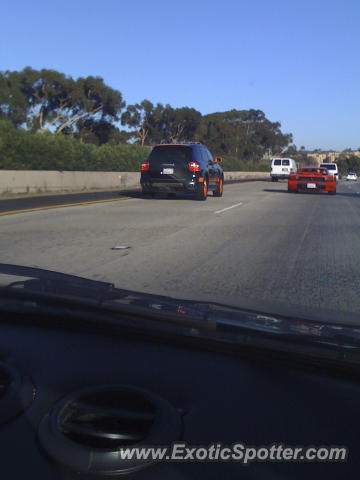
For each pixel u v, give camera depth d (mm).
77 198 15789
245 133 75812
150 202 14539
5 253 6191
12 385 1258
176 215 10914
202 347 1693
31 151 19031
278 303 2387
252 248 6816
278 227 9180
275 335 1620
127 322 1781
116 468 952
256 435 1163
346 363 1524
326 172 22000
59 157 20734
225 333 1667
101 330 1845
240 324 1720
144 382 1419
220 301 2346
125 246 6824
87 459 958
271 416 1261
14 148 18203
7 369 1364
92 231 8289
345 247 7051
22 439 1044
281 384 1449
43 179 18891
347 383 1476
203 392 1374
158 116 55500
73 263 5586
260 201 15930
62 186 20000
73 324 1875
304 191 23609
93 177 22203
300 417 1264
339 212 12594
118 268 5336
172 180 14500
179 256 6121
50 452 981
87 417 1130
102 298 2004
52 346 1692
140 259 5887
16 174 17484
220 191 17984
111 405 1190
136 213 11242
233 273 5184
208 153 16359
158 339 1762
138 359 1594
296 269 5457
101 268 5324
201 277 4957
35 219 9930
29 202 13891
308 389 1425
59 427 1055
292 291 4438
